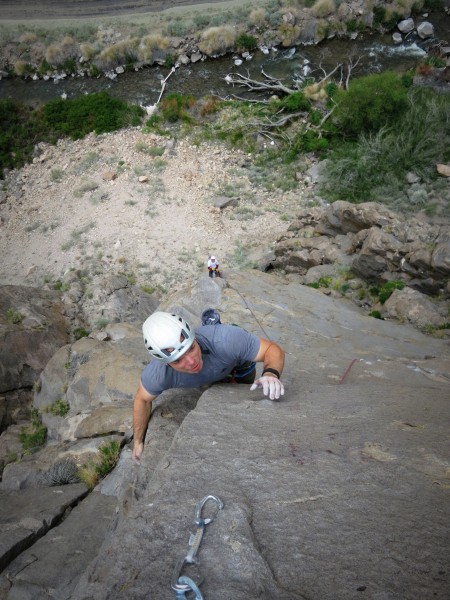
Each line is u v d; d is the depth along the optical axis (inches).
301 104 1429.6
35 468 382.9
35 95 1662.2
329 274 914.1
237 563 108.7
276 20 1633.9
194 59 1651.1
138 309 1004.6
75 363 594.2
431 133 1237.1
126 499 186.1
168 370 184.5
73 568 229.3
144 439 205.8
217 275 722.8
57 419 555.5
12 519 295.7
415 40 1610.5
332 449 152.6
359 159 1263.5
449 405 206.5
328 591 103.0
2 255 1257.4
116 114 1498.5
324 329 541.3
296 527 120.2
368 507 125.6
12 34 1716.3
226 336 187.3
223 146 1416.1
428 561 108.3
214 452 152.8
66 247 1230.3
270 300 603.8
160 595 102.7
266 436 161.6
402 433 165.0
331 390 233.5
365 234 884.6
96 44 1665.8
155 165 1382.9
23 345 777.6
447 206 1153.4
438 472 139.9
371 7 1617.9
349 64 1572.3
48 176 1417.3
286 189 1301.7
